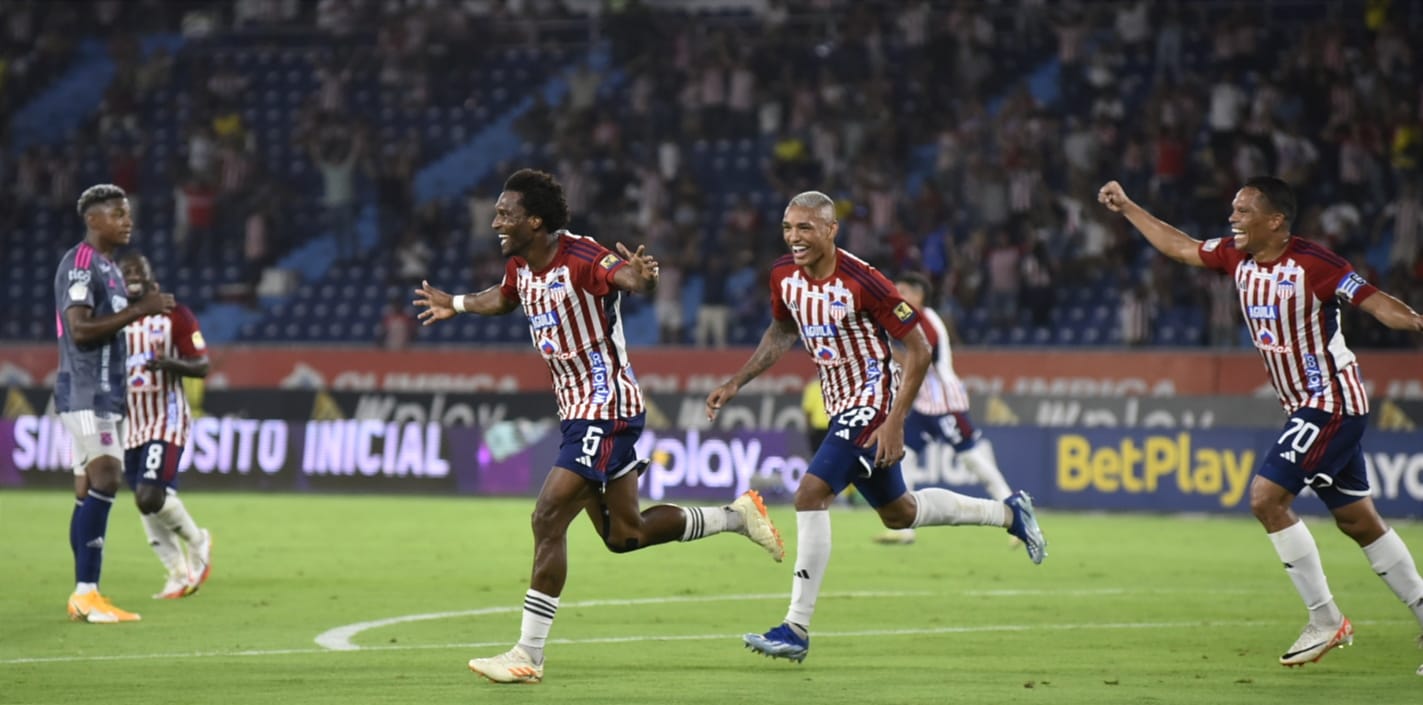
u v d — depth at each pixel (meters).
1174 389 87.12
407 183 112.56
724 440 80.31
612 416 28.50
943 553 56.00
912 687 27.69
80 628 35.28
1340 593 44.22
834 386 30.53
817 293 29.69
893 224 102.56
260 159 116.00
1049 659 31.41
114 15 129.88
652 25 120.31
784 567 50.59
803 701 26.16
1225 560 53.91
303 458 84.81
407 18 123.00
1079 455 76.19
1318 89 106.44
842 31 117.88
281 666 29.78
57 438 84.94
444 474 83.62
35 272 115.31
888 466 29.97
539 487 82.69
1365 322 90.88
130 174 116.50
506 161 117.50
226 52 127.62
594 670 29.56
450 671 29.23
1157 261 99.12
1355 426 30.00
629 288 27.58
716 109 114.19
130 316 35.28
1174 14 111.25
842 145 109.56
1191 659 31.50
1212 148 104.06
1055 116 108.69
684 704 25.81
